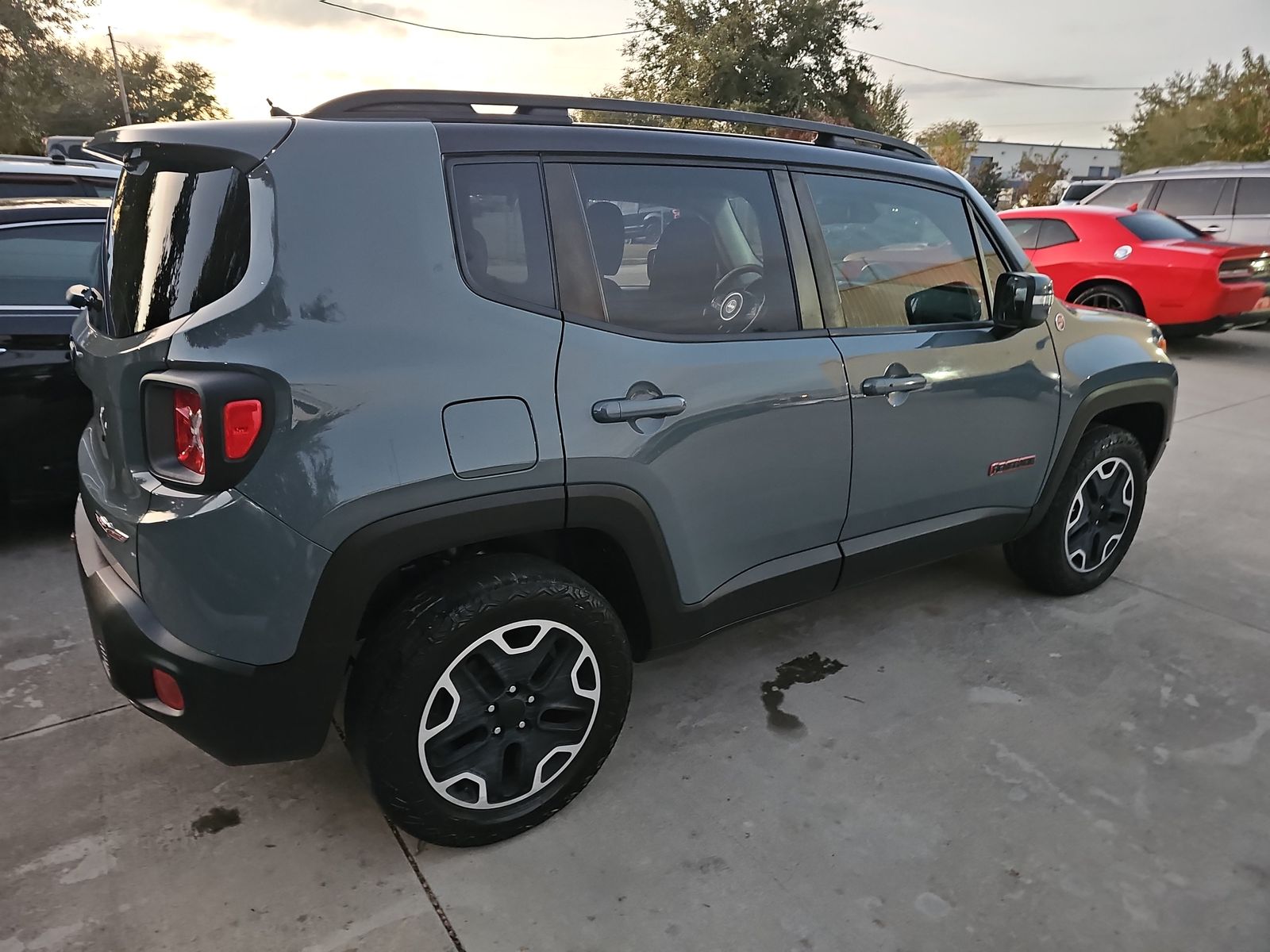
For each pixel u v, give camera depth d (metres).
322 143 1.73
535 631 1.96
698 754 2.45
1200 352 9.09
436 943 1.80
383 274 1.74
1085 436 3.29
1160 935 1.86
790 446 2.36
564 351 1.94
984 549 4.00
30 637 3.00
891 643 3.10
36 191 4.77
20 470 3.53
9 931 1.80
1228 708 2.71
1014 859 2.07
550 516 1.93
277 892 1.92
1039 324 2.82
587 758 2.15
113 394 1.80
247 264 1.63
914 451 2.67
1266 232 9.09
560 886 1.96
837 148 2.61
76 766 2.34
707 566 2.29
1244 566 3.82
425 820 1.94
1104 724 2.62
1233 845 2.13
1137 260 8.09
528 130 1.99
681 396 2.11
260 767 2.35
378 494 1.70
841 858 2.06
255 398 1.58
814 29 26.91
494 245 1.89
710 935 1.84
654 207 2.15
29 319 3.45
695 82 27.59
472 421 1.80
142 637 1.71
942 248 2.81
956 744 2.51
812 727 2.59
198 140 1.70
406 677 1.81
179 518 1.62
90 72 42.94
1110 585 3.60
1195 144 26.19
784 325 2.38
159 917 1.85
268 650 1.70
